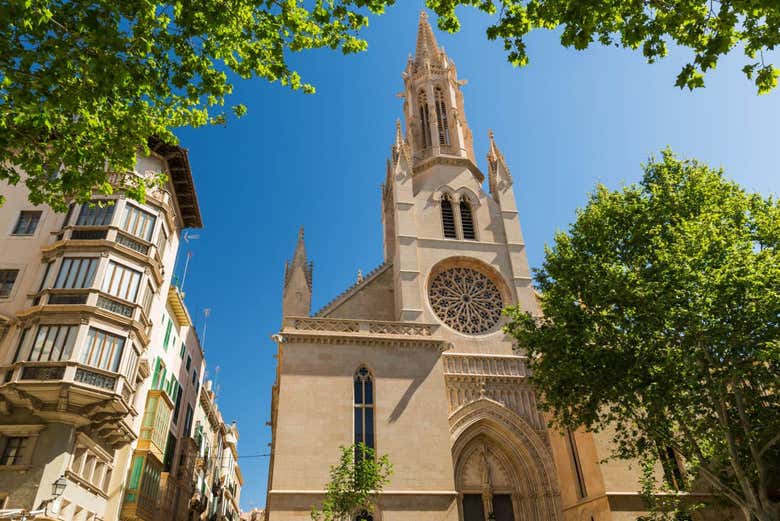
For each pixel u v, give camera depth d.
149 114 15.49
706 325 21.11
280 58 15.05
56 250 30.45
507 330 28.17
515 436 33.72
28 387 25.50
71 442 26.05
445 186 45.56
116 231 31.12
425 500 28.28
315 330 32.47
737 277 20.58
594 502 30.12
